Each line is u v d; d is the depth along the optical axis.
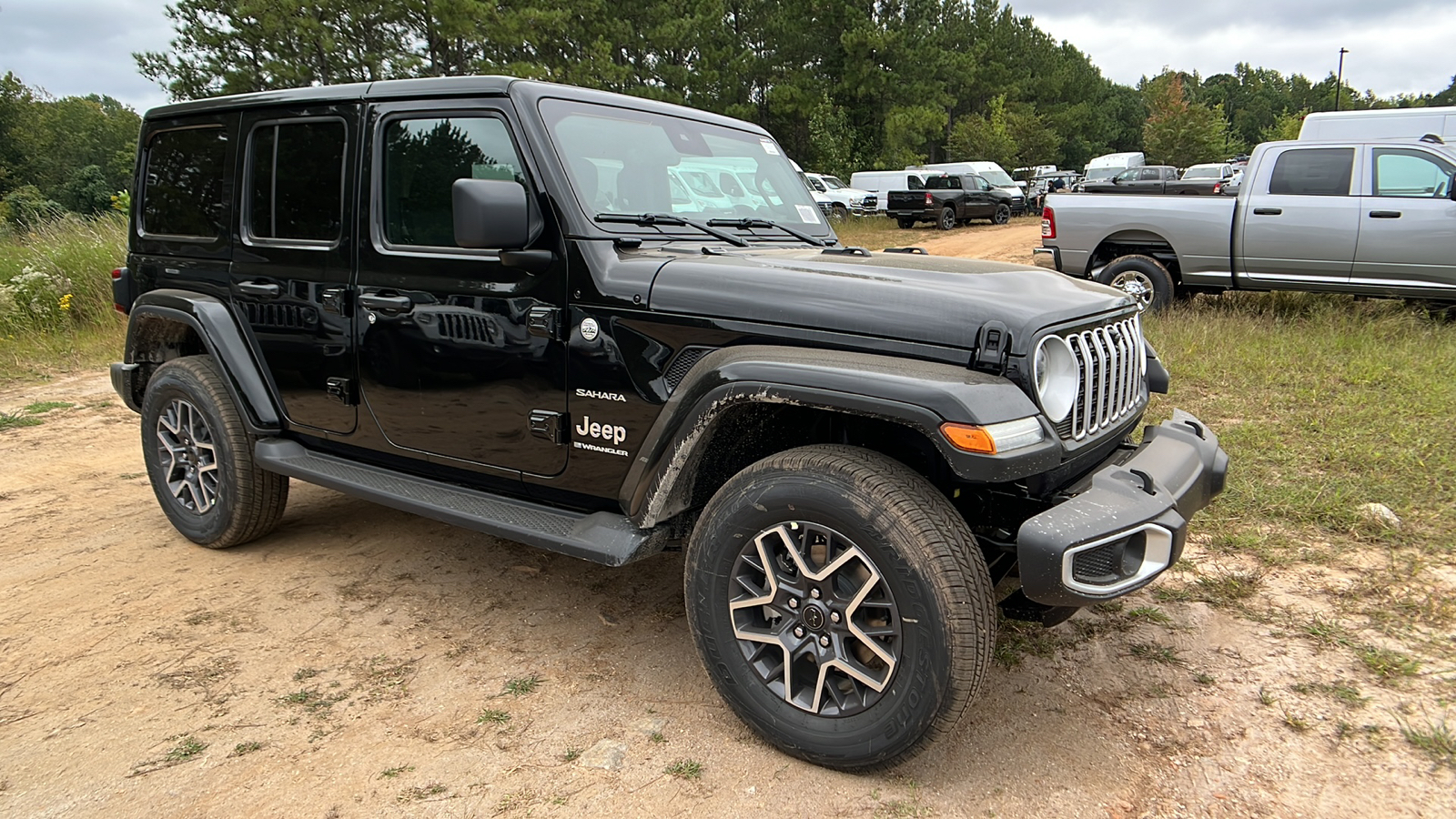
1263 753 2.51
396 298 3.21
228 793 2.39
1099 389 2.58
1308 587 3.45
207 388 3.84
